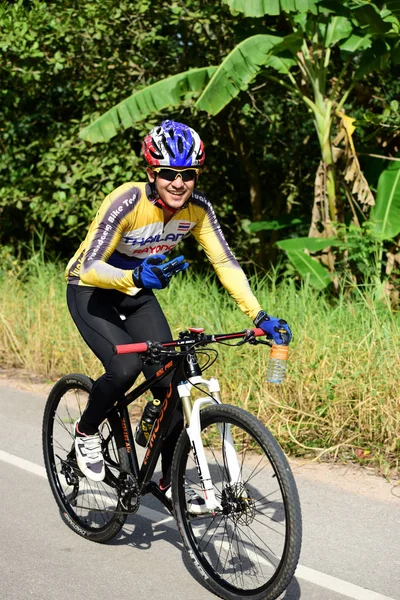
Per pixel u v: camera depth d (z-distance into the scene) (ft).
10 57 33.35
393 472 15.10
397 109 28.43
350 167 27.66
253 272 38.45
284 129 38.63
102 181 34.45
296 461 15.87
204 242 12.07
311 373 17.56
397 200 27.22
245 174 40.14
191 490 10.98
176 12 31.48
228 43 33.58
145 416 11.83
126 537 12.64
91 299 11.87
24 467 15.84
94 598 10.54
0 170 36.83
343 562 11.54
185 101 32.32
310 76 28.71
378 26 26.35
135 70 33.60
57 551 12.04
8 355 25.68
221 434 10.52
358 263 26.66
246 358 19.03
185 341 10.48
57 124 35.99
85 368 22.52
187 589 10.82
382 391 16.72
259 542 11.07
